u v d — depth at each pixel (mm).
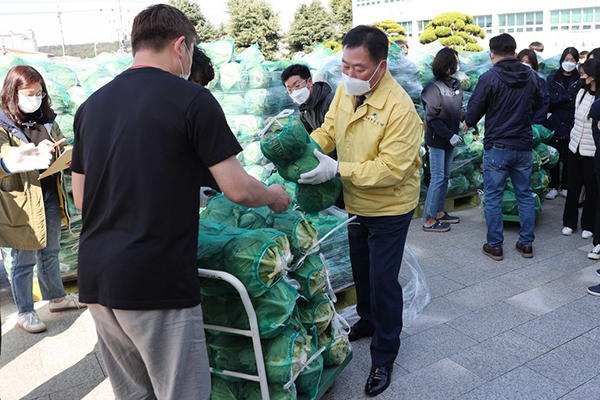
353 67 2420
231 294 2182
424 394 2709
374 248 2684
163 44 1793
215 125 1691
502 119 4340
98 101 1765
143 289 1647
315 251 2514
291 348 2191
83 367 3115
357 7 47406
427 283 4102
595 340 3170
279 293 2166
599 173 4250
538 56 7070
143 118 1660
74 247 4074
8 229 3270
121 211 1682
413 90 5383
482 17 39125
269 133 2400
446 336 3283
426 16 42719
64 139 3268
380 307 2719
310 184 2527
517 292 3893
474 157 5953
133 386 1951
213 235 2164
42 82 3316
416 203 2713
